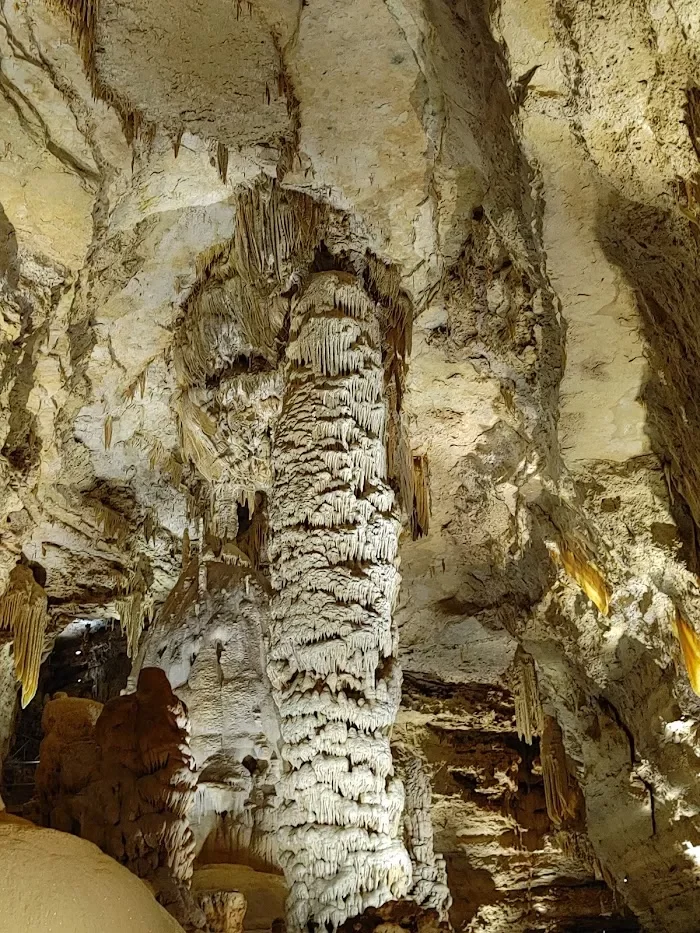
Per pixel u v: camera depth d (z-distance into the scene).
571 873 10.12
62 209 6.17
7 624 8.80
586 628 8.27
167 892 3.43
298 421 6.63
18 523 7.39
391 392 7.59
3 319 6.01
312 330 6.84
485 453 8.77
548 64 4.79
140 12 5.61
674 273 4.93
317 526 6.34
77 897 2.58
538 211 5.53
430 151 6.63
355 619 6.13
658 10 4.03
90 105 5.95
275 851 7.27
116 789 3.61
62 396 7.48
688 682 6.93
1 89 5.56
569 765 9.34
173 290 8.14
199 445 8.72
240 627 8.42
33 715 13.81
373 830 5.68
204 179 6.97
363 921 5.25
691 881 7.79
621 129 4.71
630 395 6.23
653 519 6.57
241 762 7.78
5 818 2.94
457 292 7.34
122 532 10.24
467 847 10.25
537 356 6.91
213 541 9.03
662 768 7.68
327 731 5.83
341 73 6.14
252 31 5.83
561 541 8.17
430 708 10.82
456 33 5.40
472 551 9.77
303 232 7.31
